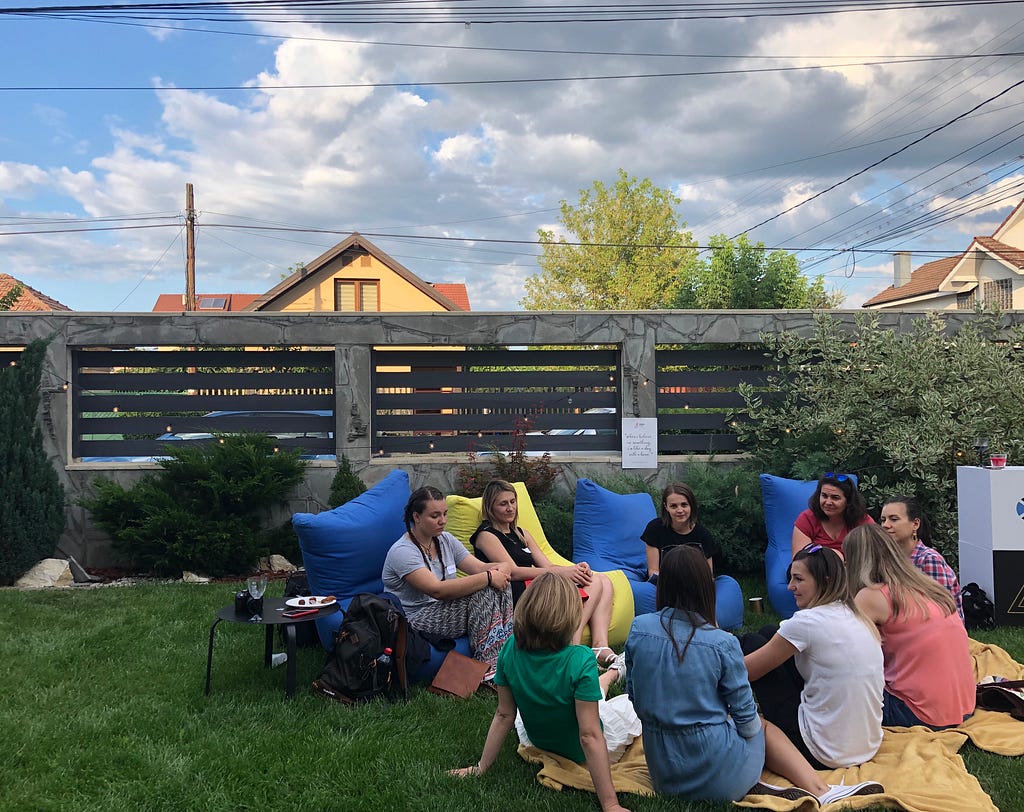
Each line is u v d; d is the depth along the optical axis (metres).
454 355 8.78
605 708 3.78
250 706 4.34
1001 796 3.28
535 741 3.60
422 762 3.67
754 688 3.82
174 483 7.94
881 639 3.95
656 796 3.30
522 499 6.89
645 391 8.64
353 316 8.50
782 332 8.61
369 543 5.60
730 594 5.96
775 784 3.39
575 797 3.31
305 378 8.62
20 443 7.45
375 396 8.68
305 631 5.51
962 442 6.95
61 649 5.29
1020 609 5.85
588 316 8.62
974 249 24.69
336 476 8.19
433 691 4.58
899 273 31.33
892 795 3.17
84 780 3.52
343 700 4.43
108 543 8.23
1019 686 4.17
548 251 36.97
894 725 3.86
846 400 7.74
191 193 26.95
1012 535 5.84
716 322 8.68
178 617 6.16
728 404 8.83
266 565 8.02
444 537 5.15
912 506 4.78
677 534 6.08
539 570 5.27
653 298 35.34
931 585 3.95
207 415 8.59
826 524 5.77
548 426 8.79
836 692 3.45
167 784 3.46
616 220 35.81
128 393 8.53
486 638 4.80
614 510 6.90
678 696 3.21
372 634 4.48
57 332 8.05
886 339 7.97
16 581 7.45
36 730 4.01
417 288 24.22
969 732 3.80
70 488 8.23
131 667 5.02
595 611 5.21
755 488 7.71
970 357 7.43
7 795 3.36
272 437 8.44
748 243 22.19
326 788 3.44
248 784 3.50
